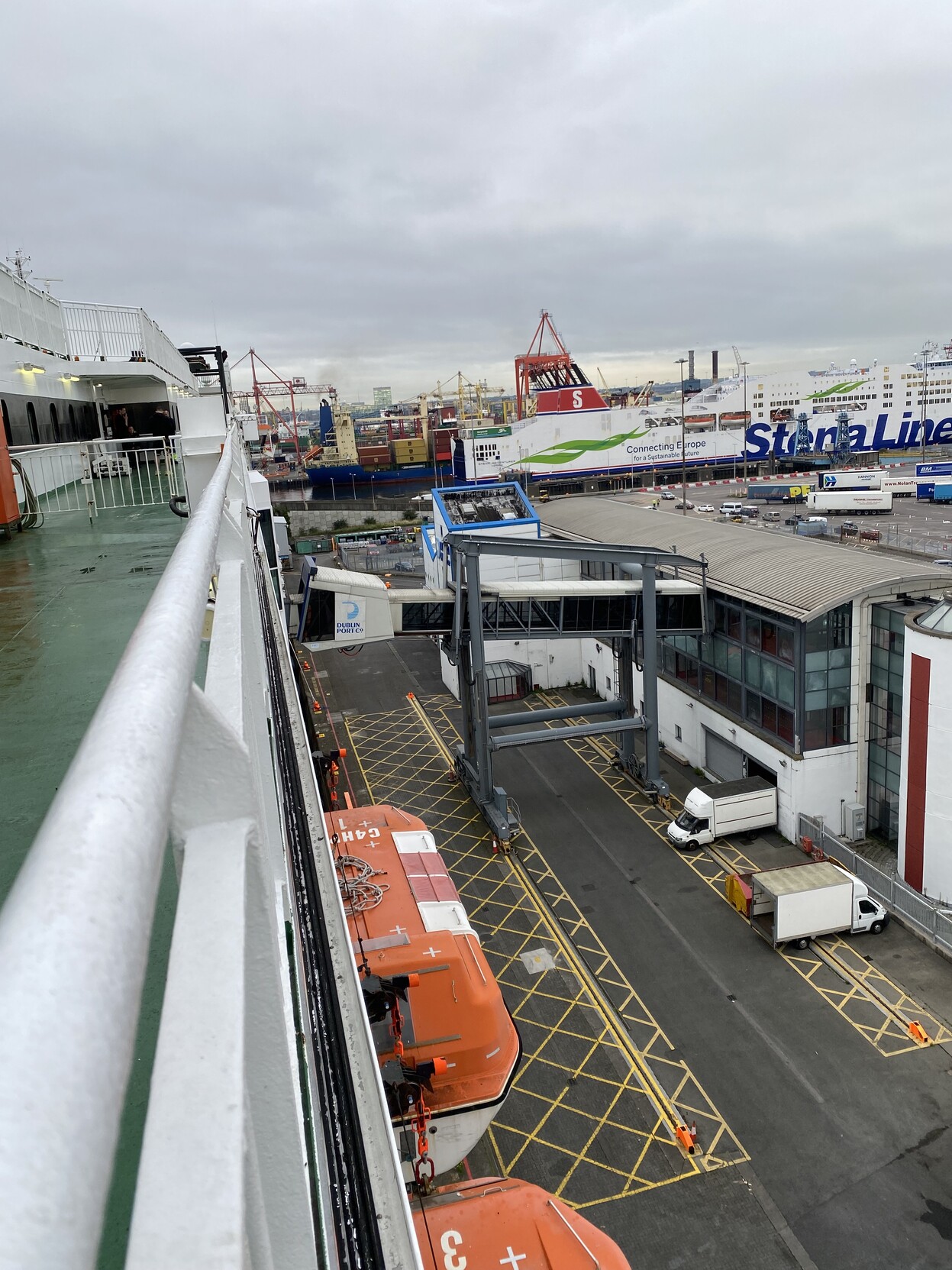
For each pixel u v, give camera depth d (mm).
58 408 16922
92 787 748
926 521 74250
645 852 25578
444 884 14695
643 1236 13773
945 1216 13758
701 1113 16062
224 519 3570
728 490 110125
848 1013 18438
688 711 31469
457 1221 9320
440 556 39719
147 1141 869
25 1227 345
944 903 21641
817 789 25516
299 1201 1593
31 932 556
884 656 24625
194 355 35125
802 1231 13680
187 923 1169
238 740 1410
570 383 178000
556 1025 18688
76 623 5703
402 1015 12484
